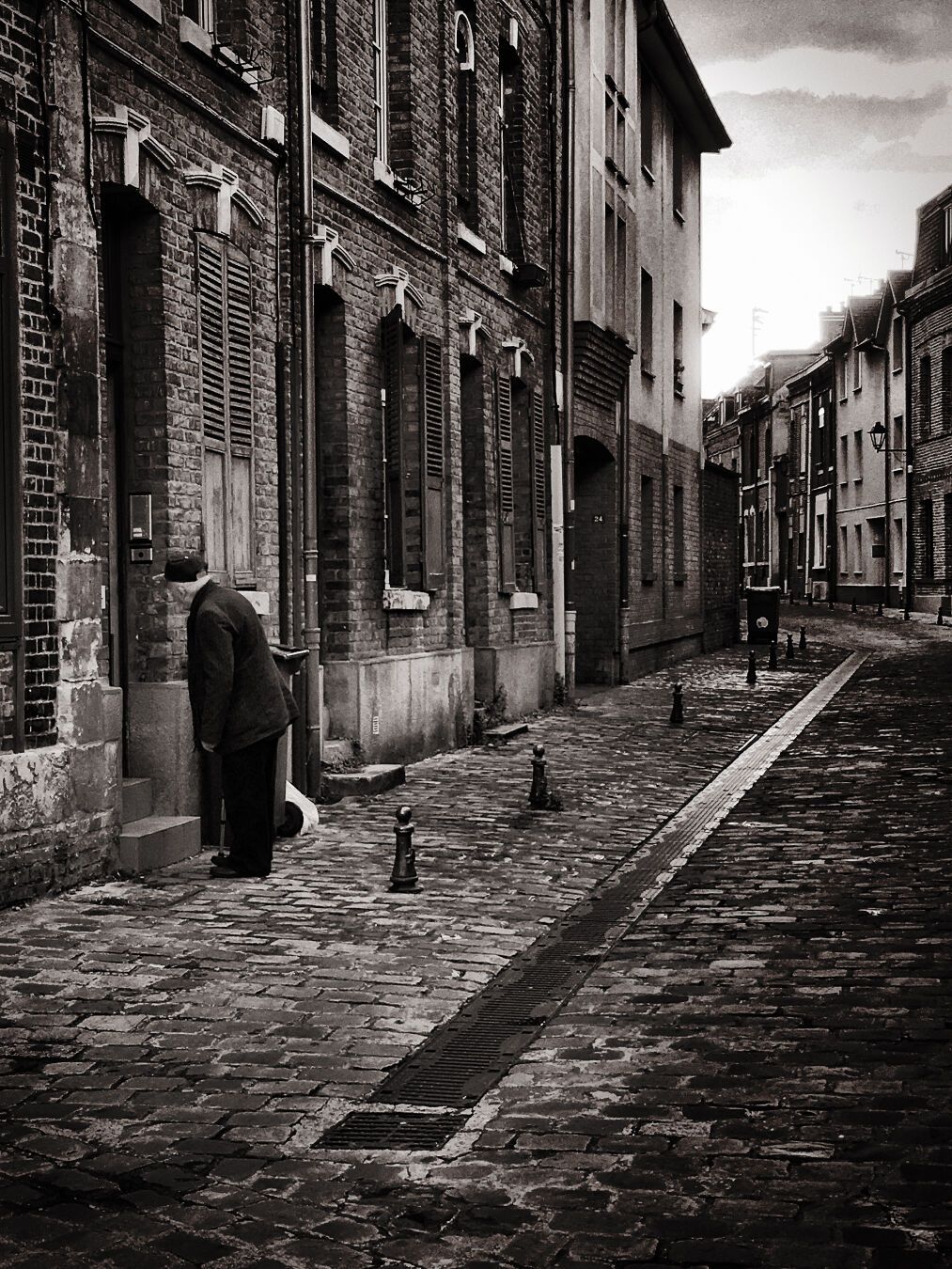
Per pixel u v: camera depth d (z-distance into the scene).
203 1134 4.64
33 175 7.85
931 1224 3.89
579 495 24.25
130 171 8.78
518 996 6.29
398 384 13.17
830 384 62.28
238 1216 4.02
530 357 18.62
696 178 32.69
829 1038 5.52
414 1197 4.15
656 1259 3.74
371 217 13.14
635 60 25.50
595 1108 4.86
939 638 36.72
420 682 14.15
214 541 10.02
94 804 8.23
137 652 9.38
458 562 15.45
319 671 11.42
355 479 12.82
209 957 6.73
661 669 28.06
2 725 7.56
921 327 49.06
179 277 9.51
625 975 6.59
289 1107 4.89
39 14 7.88
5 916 7.39
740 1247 3.79
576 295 21.22
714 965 6.68
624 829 10.49
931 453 48.44
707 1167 4.32
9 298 7.62
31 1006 5.95
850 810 10.98
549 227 19.67
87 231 8.28
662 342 28.47
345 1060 5.37
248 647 8.51
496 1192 4.18
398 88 14.19
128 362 9.33
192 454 9.66
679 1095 4.95
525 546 18.70
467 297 16.19
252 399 10.73
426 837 9.97
